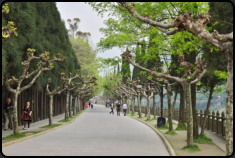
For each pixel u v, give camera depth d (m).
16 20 20.02
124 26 16.66
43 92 35.06
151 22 8.73
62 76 24.66
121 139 15.22
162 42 15.59
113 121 31.64
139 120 32.94
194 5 12.00
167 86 18.22
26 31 20.88
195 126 14.23
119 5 13.63
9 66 18.33
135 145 12.85
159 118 21.80
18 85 16.14
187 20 7.50
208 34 7.20
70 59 38.03
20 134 15.78
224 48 6.75
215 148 11.72
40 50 23.92
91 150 11.28
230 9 11.20
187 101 11.85
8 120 19.41
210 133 17.92
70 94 39.78
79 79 47.66
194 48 13.23
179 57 11.87
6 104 19.38
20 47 19.95
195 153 10.40
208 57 12.89
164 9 13.59
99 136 16.72
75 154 10.27
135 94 43.69
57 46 33.94
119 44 16.56
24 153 10.43
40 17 27.16
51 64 18.52
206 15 7.41
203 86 15.67
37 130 19.44
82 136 16.70
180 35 12.95
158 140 14.86
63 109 56.59
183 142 13.46
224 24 11.43
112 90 79.62
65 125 25.77
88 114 49.94
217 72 12.91
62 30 36.69
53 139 15.12
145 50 17.53
